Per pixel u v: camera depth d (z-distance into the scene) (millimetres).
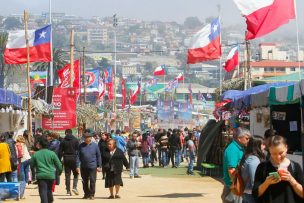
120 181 38156
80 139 60969
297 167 14539
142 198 37844
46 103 65875
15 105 53062
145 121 186000
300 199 14352
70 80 76062
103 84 119125
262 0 33094
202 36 48312
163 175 58781
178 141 70625
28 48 52781
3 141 37844
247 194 18266
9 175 38094
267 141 15008
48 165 29094
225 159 20594
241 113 48031
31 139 48344
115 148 38188
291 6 33312
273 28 33188
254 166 18078
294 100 32250
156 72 141375
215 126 41375
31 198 37281
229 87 76875
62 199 37375
